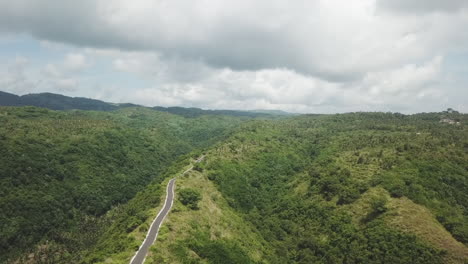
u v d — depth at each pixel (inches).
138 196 4613.7
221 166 5782.5
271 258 3718.0
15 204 5034.5
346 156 5930.1
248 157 6692.9
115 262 2452.0
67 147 7066.9
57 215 5413.4
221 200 4628.4
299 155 7416.3
